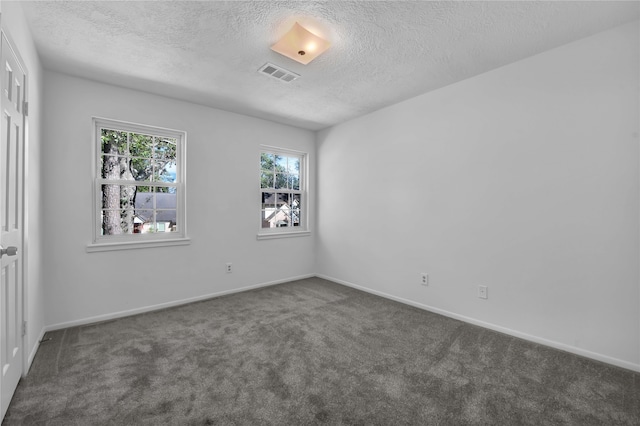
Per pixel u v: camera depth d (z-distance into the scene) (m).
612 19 1.95
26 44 1.92
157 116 3.18
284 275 4.32
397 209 3.48
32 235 2.12
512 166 2.53
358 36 2.12
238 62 2.51
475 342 2.41
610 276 2.08
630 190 2.00
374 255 3.76
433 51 2.33
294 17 1.93
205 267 3.54
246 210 3.89
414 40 2.18
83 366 2.02
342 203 4.22
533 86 2.41
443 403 1.67
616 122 2.05
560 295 2.29
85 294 2.78
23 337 1.88
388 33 2.09
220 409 1.60
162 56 2.41
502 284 2.61
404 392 1.76
